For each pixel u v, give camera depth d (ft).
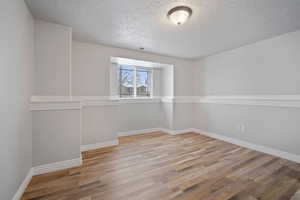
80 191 5.08
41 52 6.57
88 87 9.33
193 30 7.62
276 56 8.20
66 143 6.77
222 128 11.28
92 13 6.07
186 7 5.55
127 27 7.36
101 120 9.55
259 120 8.95
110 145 9.81
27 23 5.54
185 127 13.65
